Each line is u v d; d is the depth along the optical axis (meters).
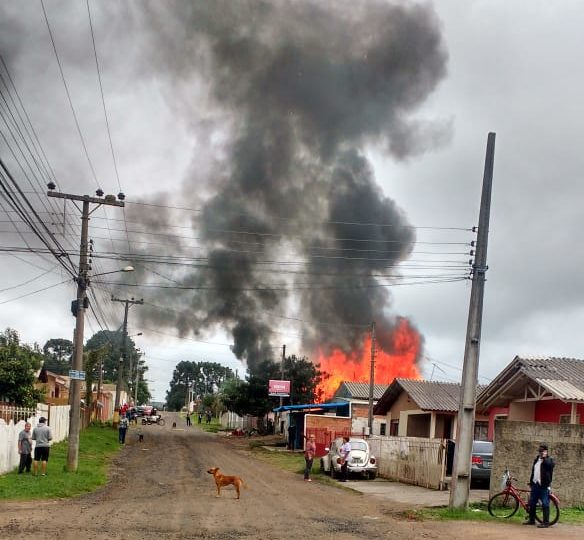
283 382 52.53
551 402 23.44
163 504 15.66
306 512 15.22
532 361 23.97
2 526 11.30
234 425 85.25
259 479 24.31
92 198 22.91
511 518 14.81
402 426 36.94
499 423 17.67
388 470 26.50
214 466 29.25
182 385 176.00
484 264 16.50
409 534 12.09
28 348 35.53
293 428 46.44
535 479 14.02
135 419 78.94
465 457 15.69
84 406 48.44
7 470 20.05
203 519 13.34
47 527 11.40
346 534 11.93
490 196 16.73
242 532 11.84
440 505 17.36
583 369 23.89
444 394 35.62
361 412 47.78
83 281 22.69
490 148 16.84
